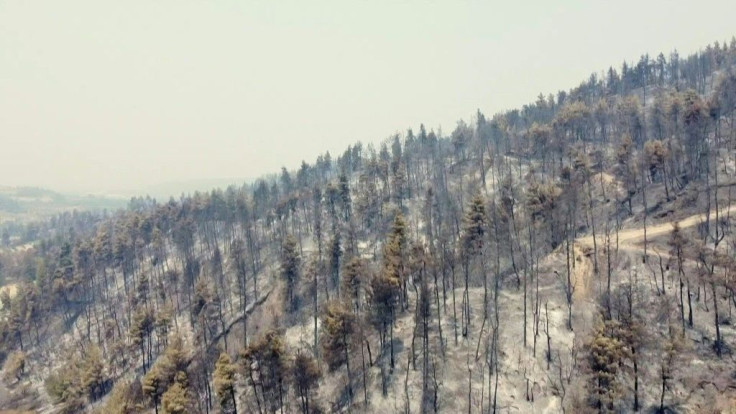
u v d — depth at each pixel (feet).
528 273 287.48
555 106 635.66
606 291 241.35
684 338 208.03
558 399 208.13
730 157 351.67
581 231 330.34
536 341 238.07
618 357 181.78
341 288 279.69
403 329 266.16
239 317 355.36
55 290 434.30
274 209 485.97
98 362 314.14
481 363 232.32
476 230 266.36
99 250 476.95
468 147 568.82
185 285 407.85
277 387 231.09
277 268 390.42
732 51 623.36
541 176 418.51
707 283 229.45
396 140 583.99
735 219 280.51
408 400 216.74
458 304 279.28
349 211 440.86
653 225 312.09
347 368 237.45
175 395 212.02
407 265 254.68
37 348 416.26
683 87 583.99
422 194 468.75
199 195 584.81
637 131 441.27
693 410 187.52
